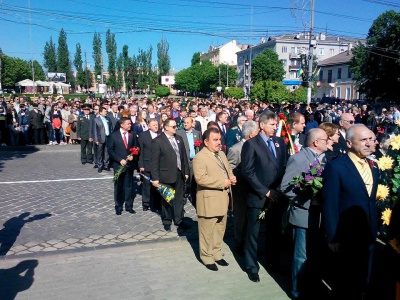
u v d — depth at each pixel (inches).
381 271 150.5
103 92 2375.7
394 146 162.1
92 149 461.1
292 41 2925.7
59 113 592.1
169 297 154.1
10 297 152.1
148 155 270.2
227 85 2989.7
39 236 220.1
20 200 292.5
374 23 1680.6
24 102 631.8
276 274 176.2
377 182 131.7
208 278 171.3
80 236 221.5
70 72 3321.9
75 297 153.3
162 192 225.6
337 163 128.7
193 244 212.4
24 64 3390.7
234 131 274.7
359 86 1771.7
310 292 150.5
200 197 178.1
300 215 145.3
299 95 1148.5
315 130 153.2
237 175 198.4
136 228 236.8
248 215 169.2
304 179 139.2
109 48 3275.1
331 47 3021.7
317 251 148.2
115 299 152.3
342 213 126.4
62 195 309.4
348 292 132.6
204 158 174.4
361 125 128.7
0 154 510.9
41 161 464.1
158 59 3976.4
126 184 265.9
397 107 956.0
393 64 1488.7
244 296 155.3
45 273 174.4
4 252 196.7
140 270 179.2
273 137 177.9
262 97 1159.6
